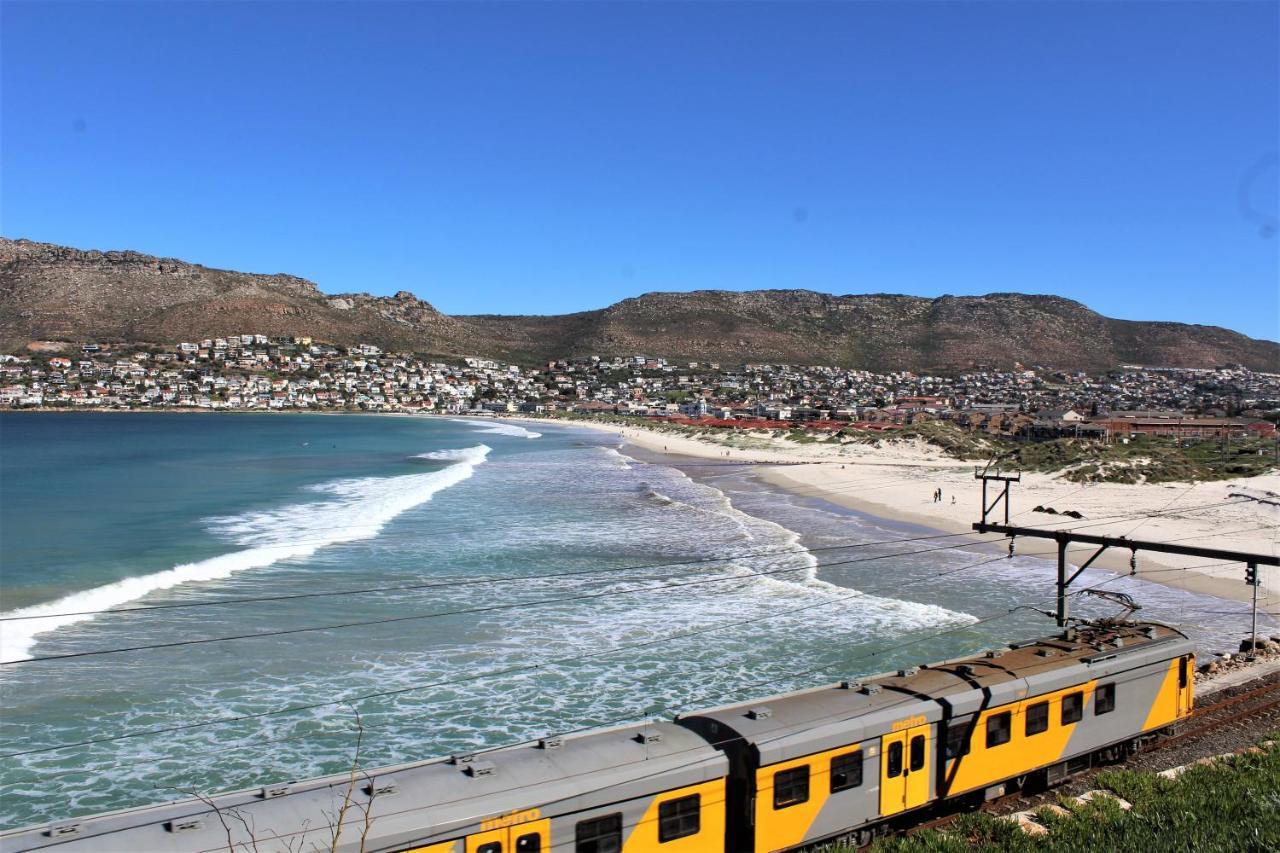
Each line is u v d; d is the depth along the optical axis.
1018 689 16.47
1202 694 22.20
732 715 14.70
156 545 42.38
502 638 28.08
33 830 10.63
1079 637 19.77
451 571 37.38
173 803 11.55
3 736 20.22
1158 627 21.08
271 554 39.75
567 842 12.04
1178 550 20.98
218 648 26.58
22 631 27.70
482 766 12.55
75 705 22.02
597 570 38.09
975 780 15.94
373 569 37.50
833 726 14.30
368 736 20.70
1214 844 13.84
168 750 19.70
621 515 55.53
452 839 11.30
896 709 15.09
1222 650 27.25
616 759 13.07
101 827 10.80
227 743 20.12
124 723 21.06
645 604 32.38
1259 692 22.08
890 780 14.86
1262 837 13.95
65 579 34.69
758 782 13.41
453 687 23.84
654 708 22.56
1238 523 52.62
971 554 43.47
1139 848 13.88
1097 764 18.31
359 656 26.14
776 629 29.27
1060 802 16.25
